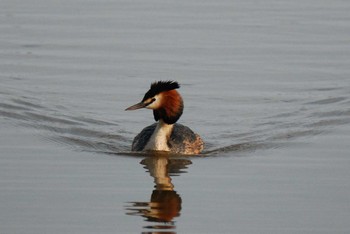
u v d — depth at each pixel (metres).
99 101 19.20
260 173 15.08
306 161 15.74
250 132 17.62
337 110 18.73
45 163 15.42
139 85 20.19
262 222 12.77
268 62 22.00
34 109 18.47
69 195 13.78
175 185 14.38
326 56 22.53
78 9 26.88
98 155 16.09
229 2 27.95
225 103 19.25
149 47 23.08
